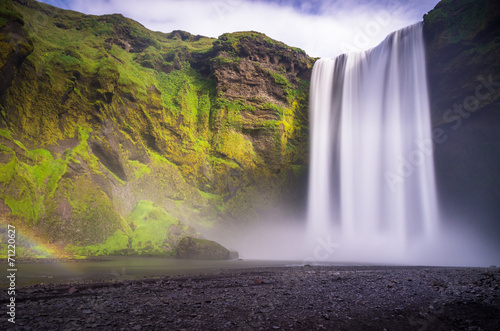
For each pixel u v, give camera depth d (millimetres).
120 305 8008
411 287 11891
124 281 12305
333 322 7137
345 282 13172
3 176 24578
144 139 43312
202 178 47500
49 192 28047
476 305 8828
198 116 53094
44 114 33031
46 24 42812
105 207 31312
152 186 40969
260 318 7215
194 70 58094
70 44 41219
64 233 27109
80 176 31047
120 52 48656
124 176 37938
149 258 28031
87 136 35094
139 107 43031
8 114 30078
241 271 17906
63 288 10289
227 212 47031
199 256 30125
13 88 30906
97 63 40938
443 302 9219
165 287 11039
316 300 9336
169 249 33156
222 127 52656
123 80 42438
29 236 24219
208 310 7797
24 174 26969
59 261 20875
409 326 7004
